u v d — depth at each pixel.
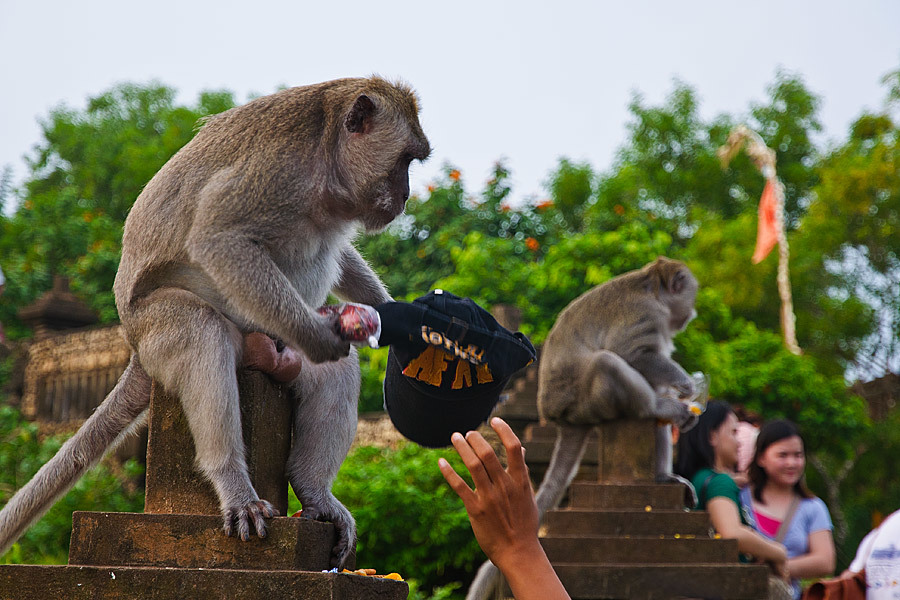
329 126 3.61
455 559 8.67
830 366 20.09
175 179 3.54
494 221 16.95
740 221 20.83
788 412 14.69
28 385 13.84
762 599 5.57
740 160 23.92
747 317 20.53
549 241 16.92
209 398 3.30
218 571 3.02
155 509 3.38
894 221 20.47
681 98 25.41
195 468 3.37
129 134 25.52
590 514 6.22
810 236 20.62
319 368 3.73
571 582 5.82
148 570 3.05
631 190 22.30
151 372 3.46
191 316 3.39
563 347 7.59
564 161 22.95
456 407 3.27
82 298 16.94
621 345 7.51
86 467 3.84
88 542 3.21
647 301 7.66
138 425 3.98
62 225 18.95
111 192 24.58
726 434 6.43
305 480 3.66
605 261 13.20
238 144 3.48
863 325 20.66
